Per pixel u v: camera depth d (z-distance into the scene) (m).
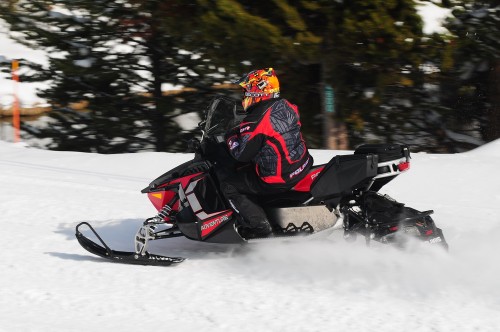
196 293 18.23
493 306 16.94
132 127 68.44
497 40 49.72
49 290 18.52
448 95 59.09
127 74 66.88
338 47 46.47
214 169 21.52
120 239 24.83
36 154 41.28
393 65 49.69
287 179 21.11
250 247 22.00
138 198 30.86
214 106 21.44
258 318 16.30
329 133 51.88
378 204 20.97
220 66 50.84
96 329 15.59
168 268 20.89
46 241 24.11
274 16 47.56
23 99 84.50
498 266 20.02
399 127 58.44
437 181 32.12
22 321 16.09
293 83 53.22
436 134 60.53
